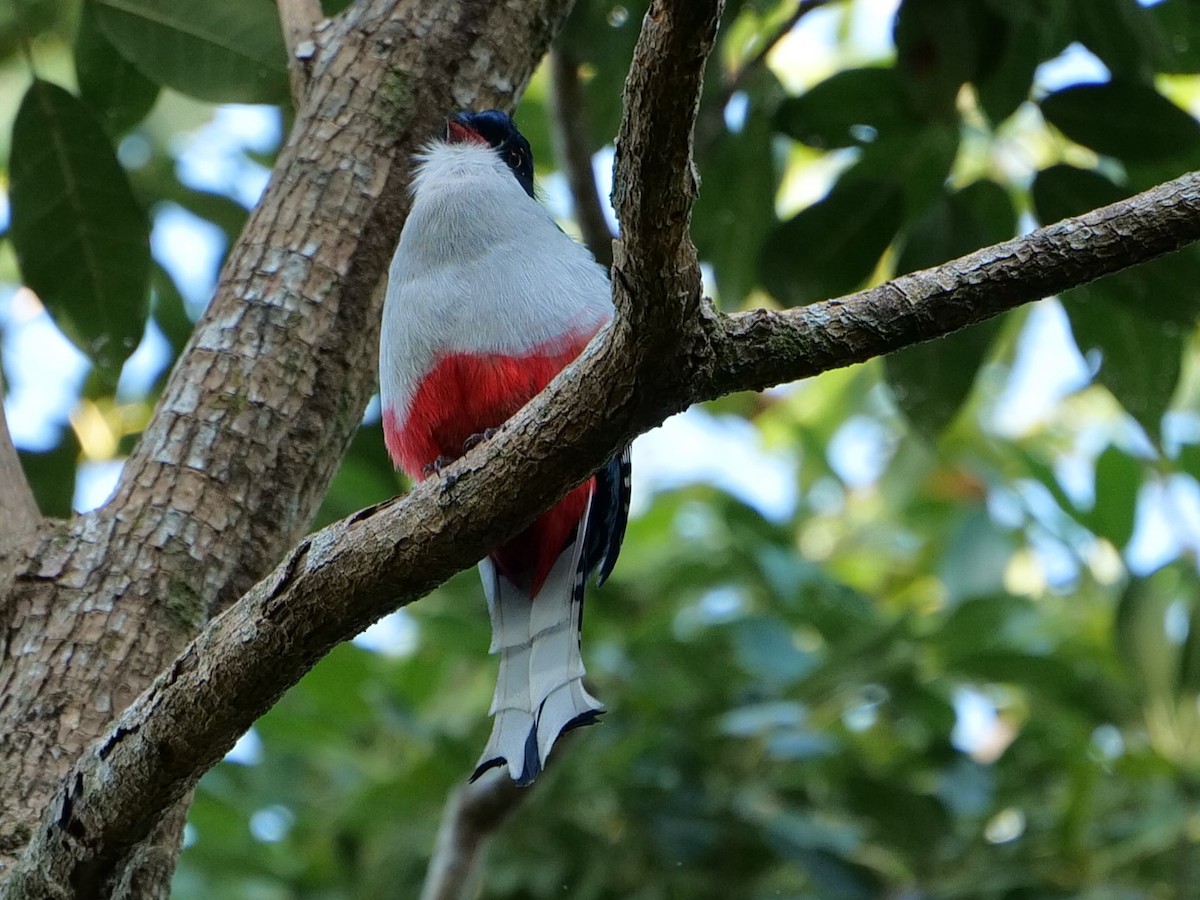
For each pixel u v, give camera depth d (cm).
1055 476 1082
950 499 1362
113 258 908
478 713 1029
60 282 910
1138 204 500
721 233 1060
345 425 723
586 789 956
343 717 984
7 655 638
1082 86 897
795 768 1004
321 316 718
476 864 884
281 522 688
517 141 838
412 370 739
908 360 984
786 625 1041
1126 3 916
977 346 974
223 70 920
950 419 987
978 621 973
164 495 669
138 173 1207
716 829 941
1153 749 951
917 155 960
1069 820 933
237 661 527
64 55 1305
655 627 994
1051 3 920
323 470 711
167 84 921
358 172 751
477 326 726
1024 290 505
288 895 992
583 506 703
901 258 966
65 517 1003
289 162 753
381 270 744
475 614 1032
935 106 921
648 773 954
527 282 732
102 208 902
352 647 958
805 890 964
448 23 795
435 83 784
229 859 976
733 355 500
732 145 1036
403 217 755
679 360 494
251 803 1005
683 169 445
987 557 1112
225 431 685
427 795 976
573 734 948
